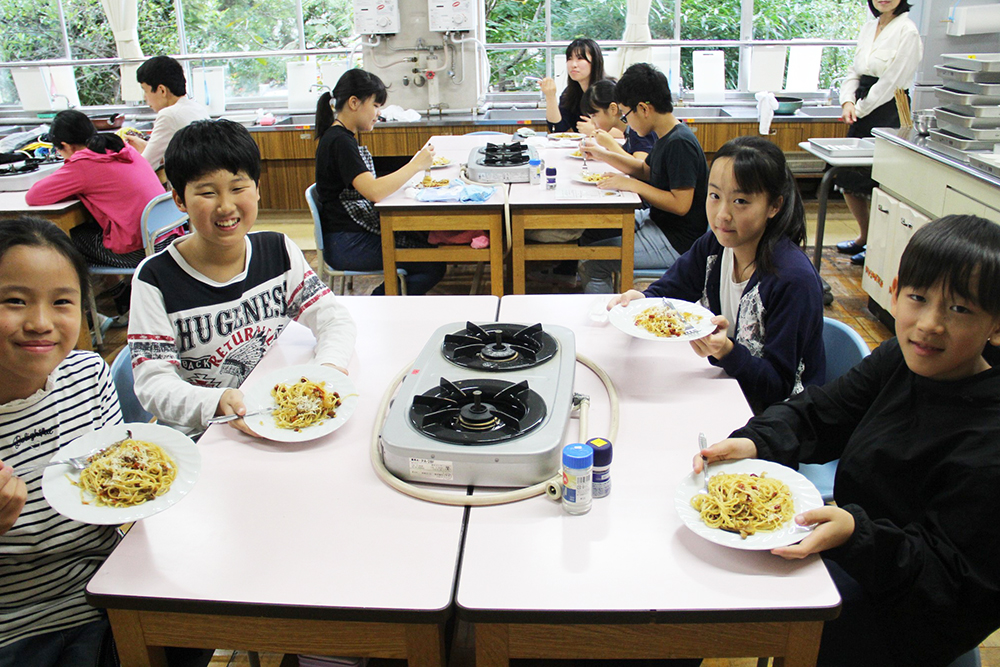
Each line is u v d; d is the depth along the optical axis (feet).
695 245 6.82
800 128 17.53
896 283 3.84
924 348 3.71
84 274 4.18
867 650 4.17
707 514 3.69
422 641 3.44
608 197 10.46
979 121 9.74
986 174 9.11
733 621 3.27
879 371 4.57
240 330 5.95
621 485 4.12
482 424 4.25
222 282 5.83
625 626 3.37
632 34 18.56
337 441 4.66
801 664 3.44
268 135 18.39
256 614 3.38
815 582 3.41
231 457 4.50
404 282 11.33
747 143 5.58
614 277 11.29
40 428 4.34
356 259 11.21
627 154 11.97
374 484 4.22
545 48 19.84
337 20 20.17
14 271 3.78
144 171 11.75
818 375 5.75
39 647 4.15
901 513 4.01
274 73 20.66
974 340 3.59
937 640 3.80
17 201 11.75
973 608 3.58
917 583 3.51
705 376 5.33
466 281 14.79
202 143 5.23
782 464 4.41
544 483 4.06
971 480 3.54
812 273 5.62
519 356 5.08
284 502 4.06
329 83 19.71
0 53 20.98
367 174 10.71
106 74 21.02
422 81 17.34
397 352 5.80
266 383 5.07
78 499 3.71
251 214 5.59
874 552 3.52
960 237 3.51
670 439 4.54
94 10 20.62
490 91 20.30
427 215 10.55
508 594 3.37
